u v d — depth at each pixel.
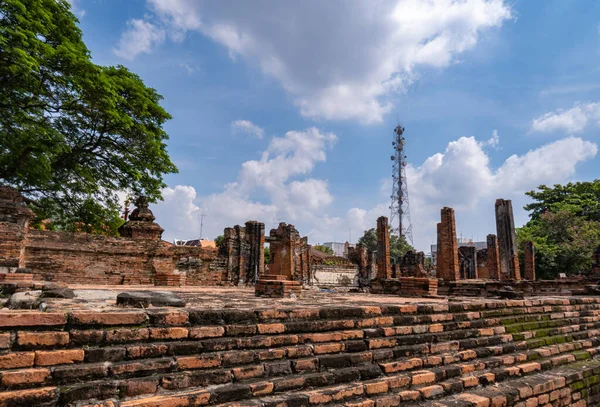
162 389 3.48
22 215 12.23
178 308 4.44
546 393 5.81
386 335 5.38
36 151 15.90
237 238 20.70
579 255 30.53
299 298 8.80
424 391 4.78
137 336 3.69
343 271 35.28
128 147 19.88
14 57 12.84
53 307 4.18
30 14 13.58
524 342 6.98
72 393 3.07
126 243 16.62
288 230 23.41
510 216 20.97
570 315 9.05
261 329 4.43
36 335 3.23
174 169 21.34
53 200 20.02
